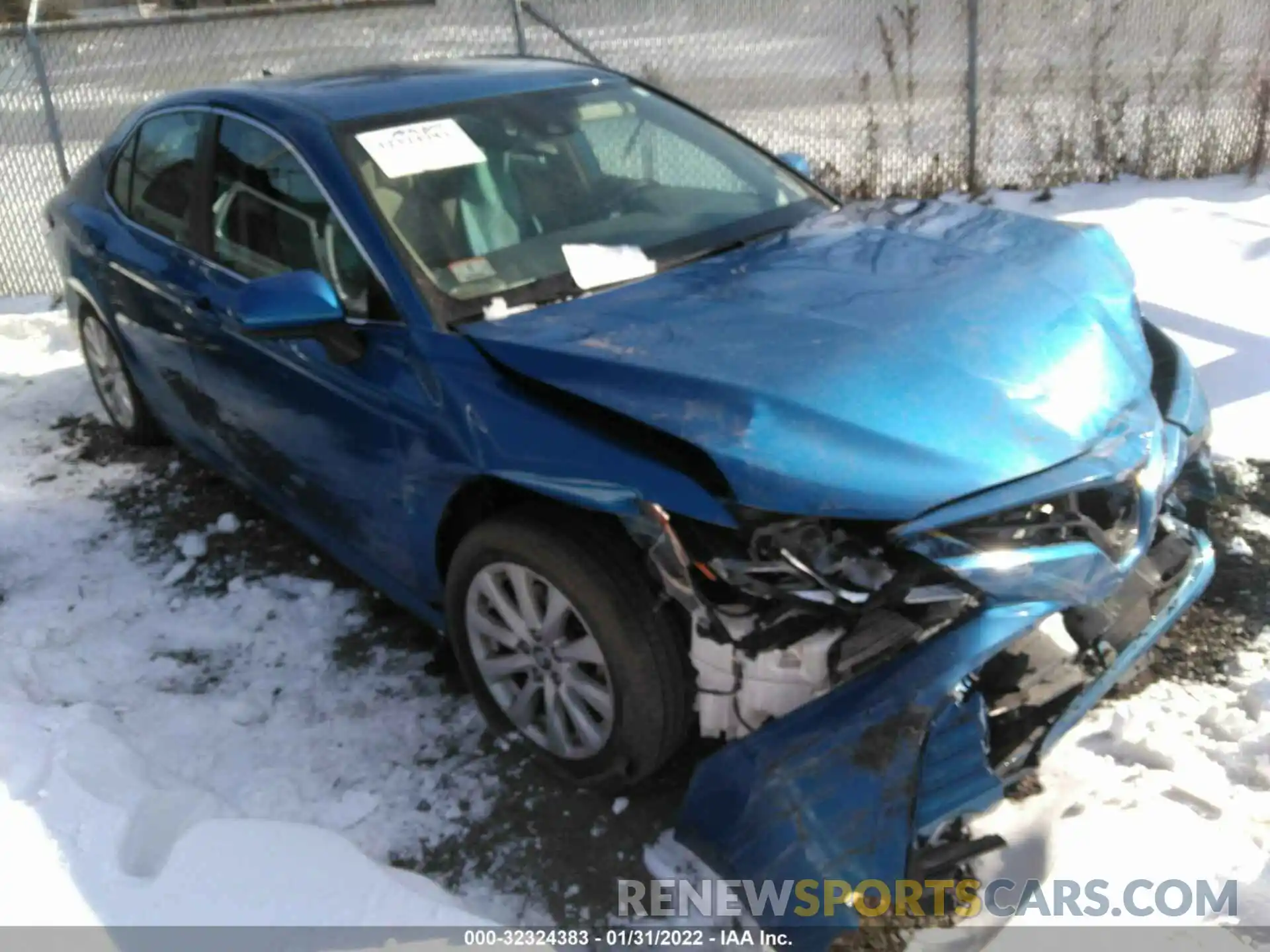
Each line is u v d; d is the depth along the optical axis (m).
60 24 7.45
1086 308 2.92
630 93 4.01
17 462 5.18
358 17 8.30
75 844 2.74
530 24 8.48
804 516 2.35
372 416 3.08
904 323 2.71
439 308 2.98
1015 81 8.60
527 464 2.64
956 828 2.67
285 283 2.96
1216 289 5.93
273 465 3.79
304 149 3.37
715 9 8.68
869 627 2.36
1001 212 3.58
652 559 2.44
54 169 7.92
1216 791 2.75
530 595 2.79
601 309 2.96
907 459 2.38
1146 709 3.05
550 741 2.89
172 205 4.10
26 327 6.86
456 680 3.41
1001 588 2.34
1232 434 4.52
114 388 5.18
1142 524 2.57
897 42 8.91
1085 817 2.69
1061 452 2.47
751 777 2.37
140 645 3.69
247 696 3.38
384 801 2.93
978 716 2.39
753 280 3.06
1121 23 8.57
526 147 3.54
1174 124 8.07
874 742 2.29
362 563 3.55
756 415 2.44
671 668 2.57
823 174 7.98
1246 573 3.65
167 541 4.39
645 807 2.85
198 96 4.09
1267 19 8.41
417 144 3.38
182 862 2.69
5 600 4.01
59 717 3.20
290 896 2.59
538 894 2.62
